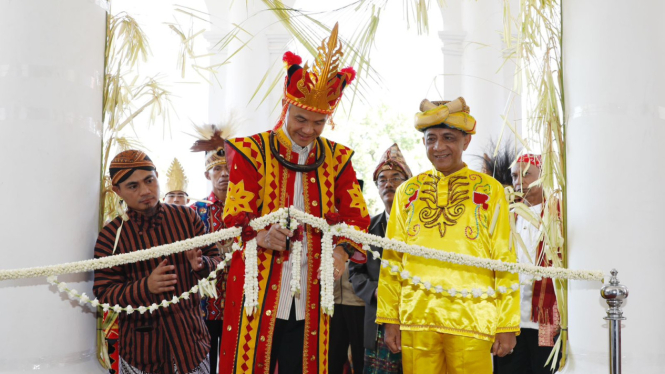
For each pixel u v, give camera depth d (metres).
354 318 4.38
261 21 6.70
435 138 3.08
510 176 4.76
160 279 2.96
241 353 2.64
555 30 3.46
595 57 3.06
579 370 3.05
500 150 5.25
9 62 2.85
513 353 3.98
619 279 2.97
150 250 2.55
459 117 3.04
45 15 2.89
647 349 2.94
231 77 6.68
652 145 2.98
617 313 2.52
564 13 3.24
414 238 3.07
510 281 2.94
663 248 2.97
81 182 3.01
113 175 3.17
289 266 2.75
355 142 7.64
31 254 2.83
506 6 3.57
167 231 3.25
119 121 3.75
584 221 3.07
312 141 2.82
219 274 4.14
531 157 4.06
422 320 2.99
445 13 7.05
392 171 4.19
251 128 6.55
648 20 3.00
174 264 3.23
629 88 3.00
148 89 4.79
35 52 2.87
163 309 3.16
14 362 2.78
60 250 2.90
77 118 3.00
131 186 3.15
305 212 2.72
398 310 3.12
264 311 2.66
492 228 3.00
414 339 3.01
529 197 4.00
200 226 3.38
